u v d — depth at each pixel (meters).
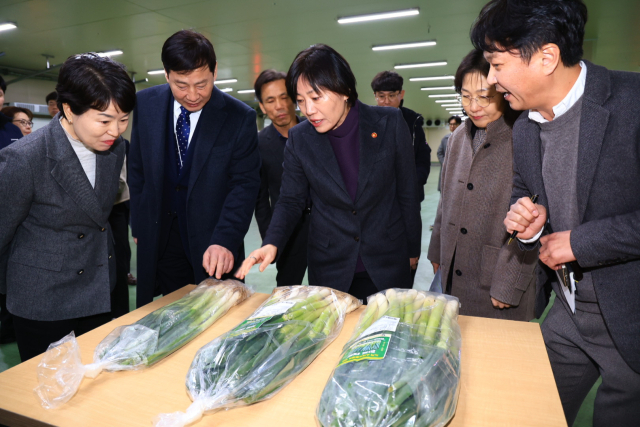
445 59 8.90
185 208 1.58
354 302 1.03
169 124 1.53
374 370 0.64
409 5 5.69
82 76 0.96
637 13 5.92
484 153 1.31
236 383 0.67
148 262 1.58
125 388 0.73
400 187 1.42
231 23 6.45
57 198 1.11
